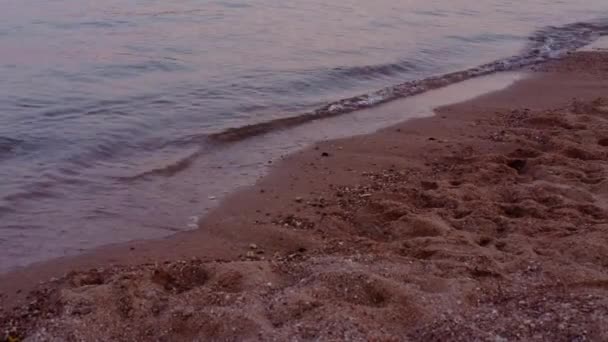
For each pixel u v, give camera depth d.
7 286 3.49
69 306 3.10
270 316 3.01
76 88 6.98
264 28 10.31
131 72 7.68
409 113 6.64
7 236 4.01
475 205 4.22
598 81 8.07
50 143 5.46
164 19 10.85
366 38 9.93
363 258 3.54
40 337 2.90
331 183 4.83
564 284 3.24
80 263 3.73
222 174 5.04
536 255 3.54
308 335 2.84
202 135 5.82
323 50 9.04
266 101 6.84
